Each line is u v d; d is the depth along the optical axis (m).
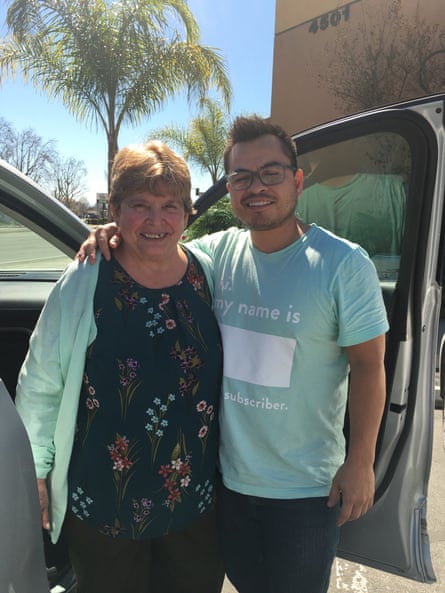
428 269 1.47
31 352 1.23
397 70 8.40
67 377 1.20
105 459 1.21
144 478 1.22
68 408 1.20
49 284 2.59
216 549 1.47
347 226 1.76
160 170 1.17
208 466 1.33
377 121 1.49
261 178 1.20
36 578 1.02
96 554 1.30
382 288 1.65
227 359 1.29
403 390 1.48
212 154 12.02
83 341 1.18
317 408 1.24
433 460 3.05
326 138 1.61
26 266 2.43
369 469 1.19
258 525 1.34
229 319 1.30
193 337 1.25
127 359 1.18
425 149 1.39
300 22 9.84
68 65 6.34
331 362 1.24
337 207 1.77
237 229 1.47
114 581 1.33
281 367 1.22
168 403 1.21
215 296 1.35
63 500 1.26
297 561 1.26
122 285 1.22
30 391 1.23
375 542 1.61
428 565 1.56
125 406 1.19
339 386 1.28
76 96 6.46
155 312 1.22
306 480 1.26
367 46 8.76
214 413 1.32
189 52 6.41
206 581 1.48
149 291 1.23
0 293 2.34
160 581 1.47
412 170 1.41
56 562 1.70
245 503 1.32
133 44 6.23
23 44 6.14
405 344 1.46
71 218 1.69
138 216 1.18
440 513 2.52
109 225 1.31
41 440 1.24
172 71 6.47
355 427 1.21
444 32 7.87
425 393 1.58
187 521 1.31
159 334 1.21
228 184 1.29
